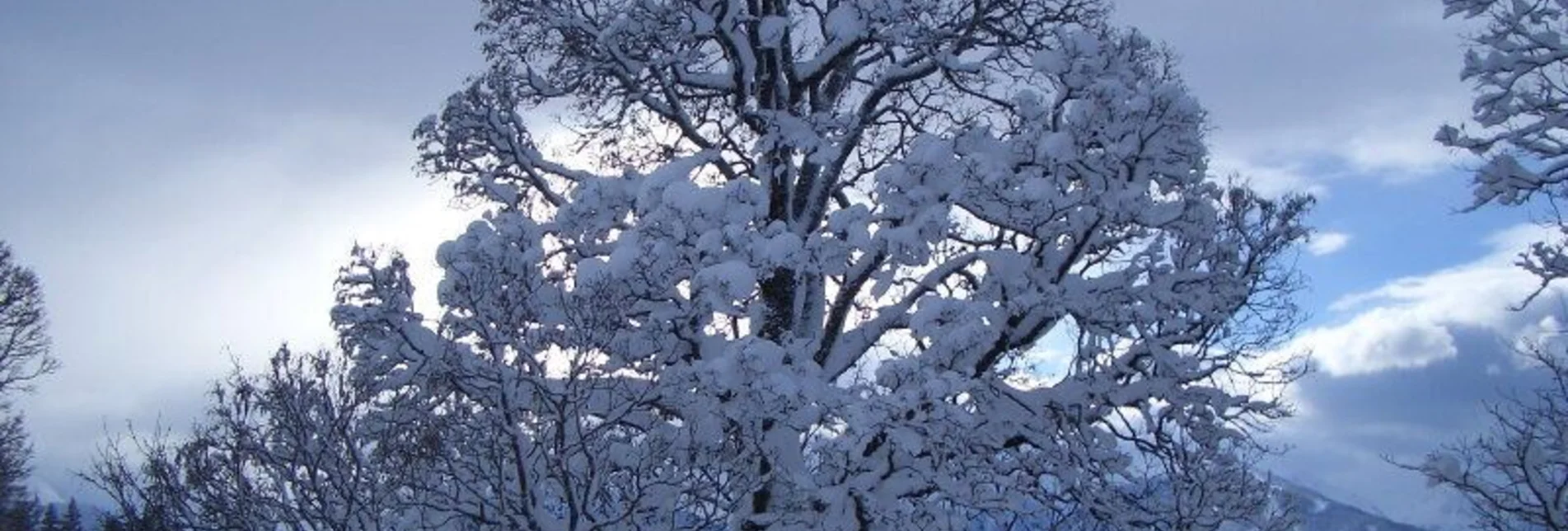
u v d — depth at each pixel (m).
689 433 10.98
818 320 13.34
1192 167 12.14
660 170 11.54
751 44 13.27
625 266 10.70
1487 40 13.72
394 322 11.26
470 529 11.22
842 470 11.30
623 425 11.50
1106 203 11.13
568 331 10.65
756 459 11.47
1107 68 11.85
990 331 11.09
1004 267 11.91
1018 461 12.62
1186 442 13.39
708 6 12.93
